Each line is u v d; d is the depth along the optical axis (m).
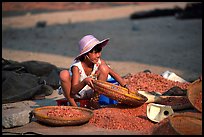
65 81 5.68
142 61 10.70
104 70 5.88
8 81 6.88
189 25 17.78
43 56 11.84
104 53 12.34
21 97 6.71
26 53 12.54
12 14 24.42
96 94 5.85
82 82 5.57
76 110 5.38
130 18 21.44
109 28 18.55
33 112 5.23
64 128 5.04
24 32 18.03
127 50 12.90
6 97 6.65
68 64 10.30
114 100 5.89
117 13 23.64
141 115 5.51
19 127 5.15
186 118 4.73
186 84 6.86
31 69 7.87
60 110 5.29
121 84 5.91
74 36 16.53
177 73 8.85
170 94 6.14
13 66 7.75
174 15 21.36
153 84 6.82
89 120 5.25
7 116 5.16
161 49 12.78
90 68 5.87
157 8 23.28
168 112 5.18
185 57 11.07
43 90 7.00
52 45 14.30
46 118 5.06
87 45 5.73
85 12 24.67
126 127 5.02
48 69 7.95
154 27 18.06
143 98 5.65
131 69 9.53
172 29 17.22
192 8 19.61
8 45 14.52
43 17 23.19
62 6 27.22
